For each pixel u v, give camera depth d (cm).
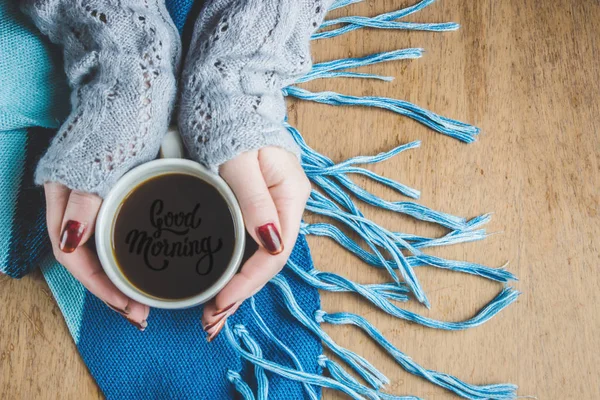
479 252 63
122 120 51
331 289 60
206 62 52
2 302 60
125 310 52
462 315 62
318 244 62
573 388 61
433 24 65
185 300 50
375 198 62
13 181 59
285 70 54
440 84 65
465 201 63
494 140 64
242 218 50
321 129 64
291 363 59
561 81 65
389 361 60
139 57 51
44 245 59
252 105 51
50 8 53
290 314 60
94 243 55
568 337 61
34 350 60
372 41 65
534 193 63
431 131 64
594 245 63
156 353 59
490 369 61
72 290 60
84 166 50
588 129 64
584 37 65
